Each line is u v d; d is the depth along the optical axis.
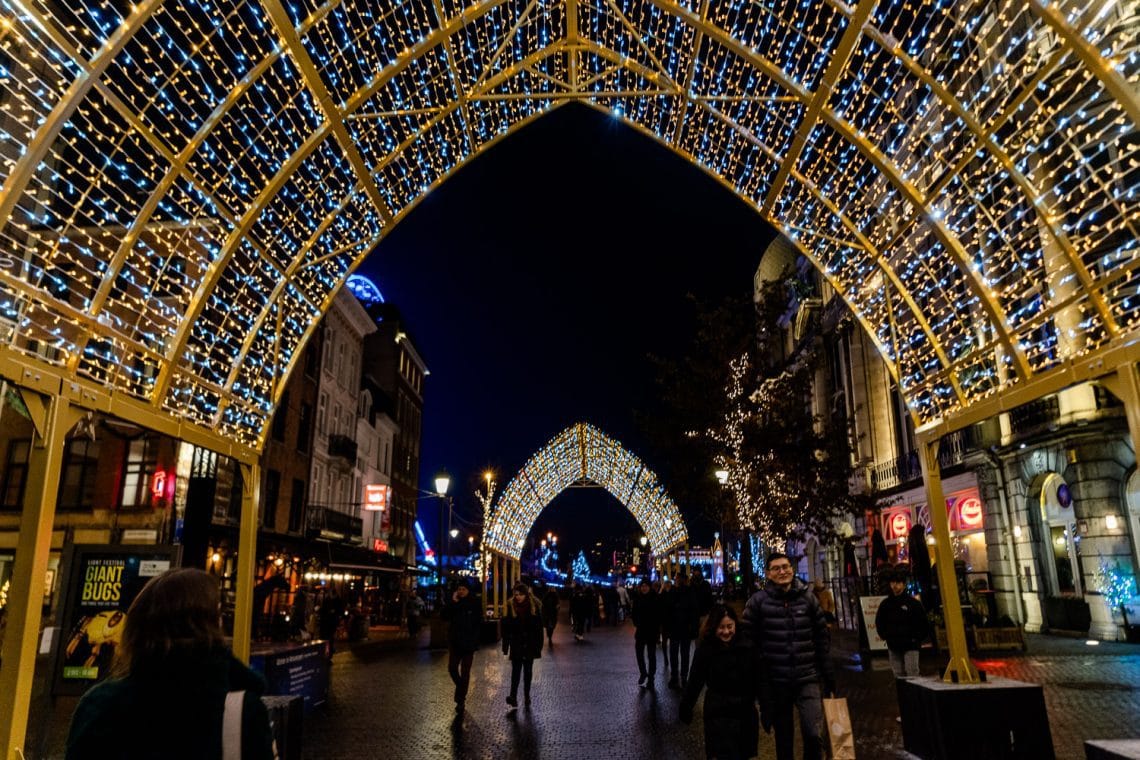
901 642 9.25
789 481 21.03
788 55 6.70
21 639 4.60
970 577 22.77
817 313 32.06
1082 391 17.38
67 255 5.48
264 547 23.53
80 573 8.32
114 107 5.23
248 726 2.28
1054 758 6.51
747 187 8.30
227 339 7.42
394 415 44.06
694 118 8.04
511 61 7.90
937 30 5.84
